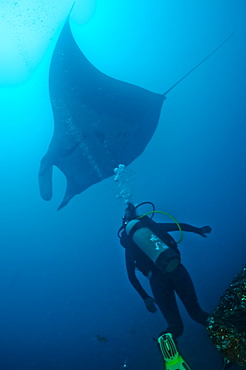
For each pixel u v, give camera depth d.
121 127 5.70
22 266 6.62
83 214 6.85
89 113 5.63
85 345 3.86
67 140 5.49
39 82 8.32
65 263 6.10
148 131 5.88
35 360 3.97
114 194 6.86
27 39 7.85
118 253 5.83
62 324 4.63
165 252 2.25
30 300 5.62
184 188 5.86
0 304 5.78
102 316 4.34
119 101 5.73
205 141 6.58
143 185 6.39
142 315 3.94
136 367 3.02
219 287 3.50
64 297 5.22
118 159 5.78
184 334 2.99
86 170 5.66
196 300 2.42
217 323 1.95
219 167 6.04
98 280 5.33
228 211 4.96
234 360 1.85
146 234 2.38
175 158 6.75
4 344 4.61
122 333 3.74
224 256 4.06
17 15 7.57
